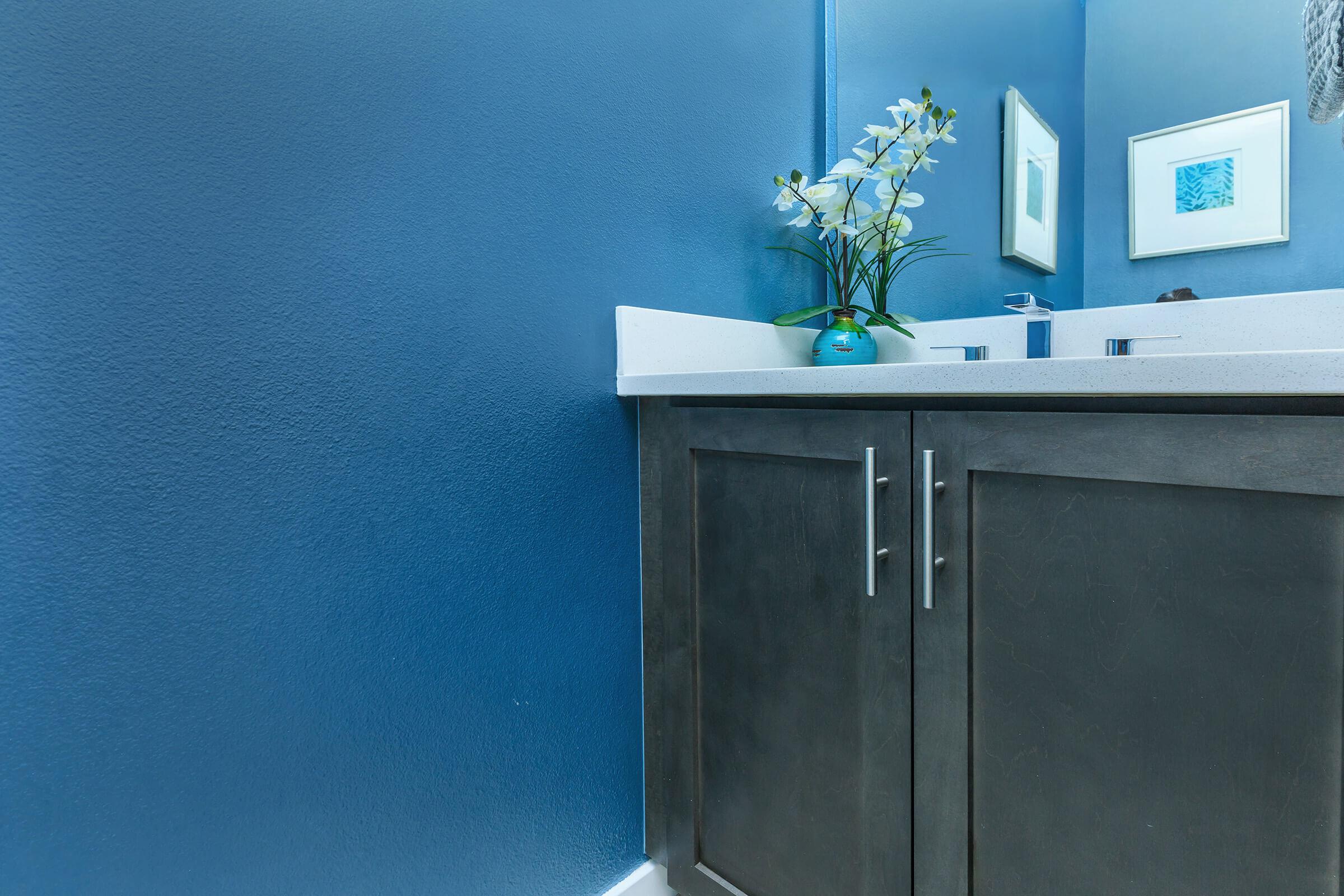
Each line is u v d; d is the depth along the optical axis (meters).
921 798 0.72
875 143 1.28
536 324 0.87
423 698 0.77
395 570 0.74
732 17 1.15
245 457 0.63
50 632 0.54
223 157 0.61
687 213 1.07
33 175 0.52
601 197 0.94
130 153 0.56
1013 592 0.64
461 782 0.81
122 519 0.57
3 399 0.51
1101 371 0.55
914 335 1.27
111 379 0.56
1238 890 0.54
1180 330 0.99
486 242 0.81
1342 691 0.49
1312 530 0.49
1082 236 1.09
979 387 0.62
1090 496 0.60
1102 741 0.60
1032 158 1.14
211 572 0.62
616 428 0.98
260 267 0.64
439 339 0.77
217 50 0.61
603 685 0.97
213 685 0.62
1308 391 0.46
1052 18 1.11
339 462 0.70
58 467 0.54
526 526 0.87
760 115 1.21
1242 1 0.95
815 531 0.79
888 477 0.72
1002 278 1.18
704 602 0.92
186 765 0.61
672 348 1.03
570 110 0.90
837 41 1.35
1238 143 0.96
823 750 0.80
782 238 1.26
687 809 0.96
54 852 0.54
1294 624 0.50
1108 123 1.06
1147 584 0.57
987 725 0.67
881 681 0.74
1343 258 0.90
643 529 1.00
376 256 0.72
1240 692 0.53
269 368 0.65
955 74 1.24
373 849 0.74
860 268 1.30
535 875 0.89
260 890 0.66
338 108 0.69
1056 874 0.63
